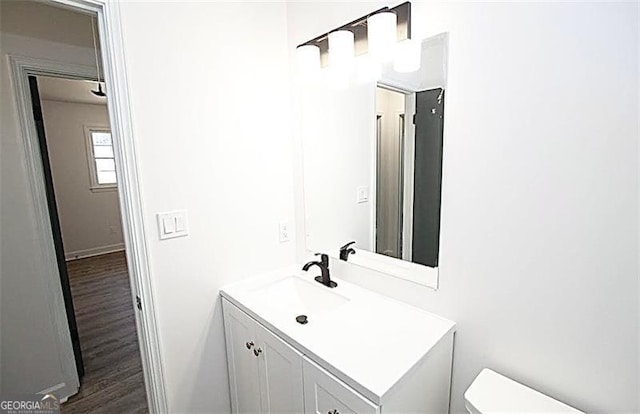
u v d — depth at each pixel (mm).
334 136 1570
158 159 1343
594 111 855
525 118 972
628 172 823
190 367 1547
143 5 1252
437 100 1172
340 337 1143
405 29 1171
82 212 4914
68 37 1803
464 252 1167
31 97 1753
